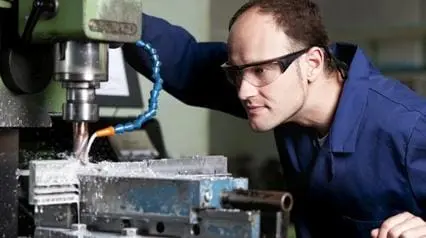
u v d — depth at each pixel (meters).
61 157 1.43
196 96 1.93
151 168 1.37
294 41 1.54
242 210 1.11
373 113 1.63
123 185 1.20
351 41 3.02
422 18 3.08
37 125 1.41
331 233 1.84
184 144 2.09
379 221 1.71
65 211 1.25
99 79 1.30
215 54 1.90
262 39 1.50
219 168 1.47
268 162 2.34
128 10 1.29
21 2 1.33
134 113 1.95
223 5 2.26
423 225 1.40
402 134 1.59
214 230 1.12
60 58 1.29
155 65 1.58
